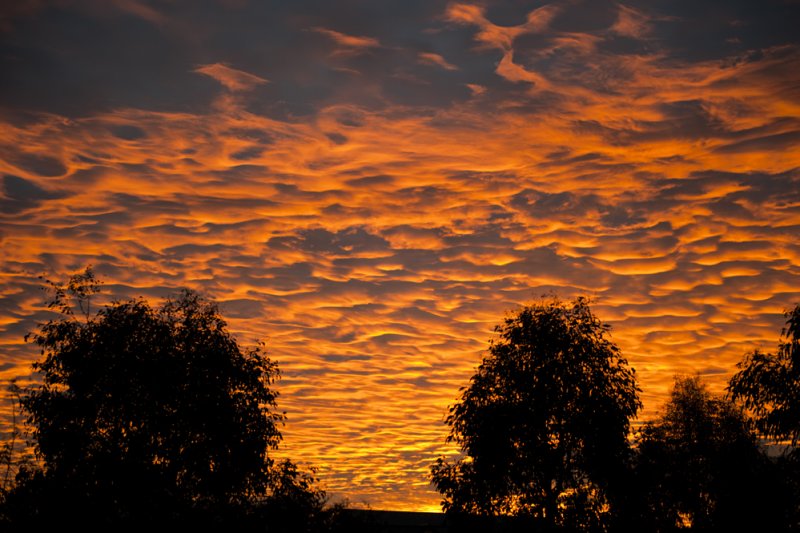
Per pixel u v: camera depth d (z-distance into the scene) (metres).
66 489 29.73
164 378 33.50
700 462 36.38
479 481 33.38
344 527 33.03
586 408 33.88
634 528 33.22
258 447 33.75
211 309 37.47
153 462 32.25
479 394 35.34
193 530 30.88
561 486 33.34
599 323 36.69
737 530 33.34
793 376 29.30
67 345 33.94
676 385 43.12
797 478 31.00
